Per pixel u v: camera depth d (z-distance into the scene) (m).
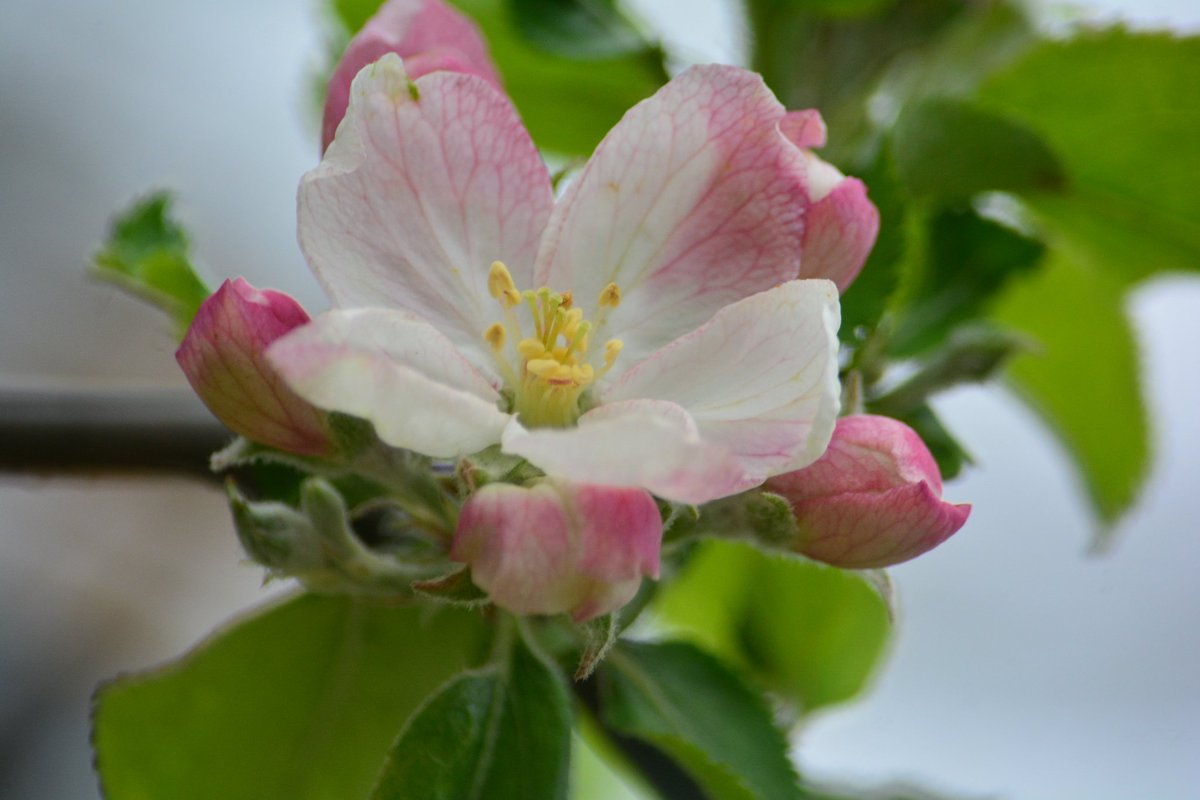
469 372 0.25
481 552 0.24
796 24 0.30
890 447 0.25
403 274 0.25
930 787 0.30
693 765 0.27
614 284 0.25
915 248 0.29
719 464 0.23
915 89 0.30
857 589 0.31
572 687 0.27
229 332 0.24
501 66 0.31
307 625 0.28
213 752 0.28
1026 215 0.31
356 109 0.24
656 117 0.25
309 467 0.25
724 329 0.25
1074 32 0.30
